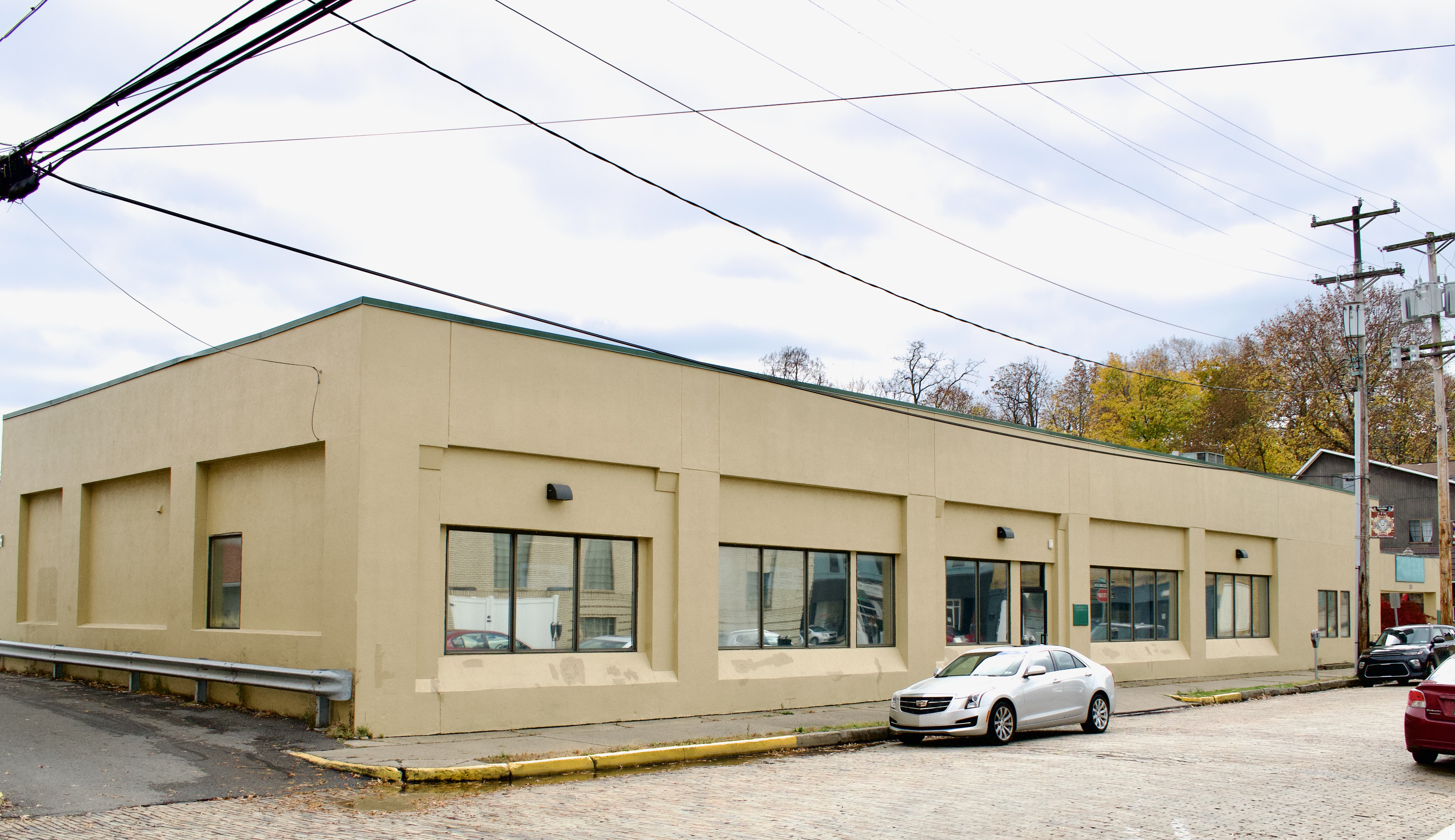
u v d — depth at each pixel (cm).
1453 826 1030
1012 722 1731
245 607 1753
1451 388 6475
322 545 1593
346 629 1506
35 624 2305
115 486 2133
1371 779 1326
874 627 2352
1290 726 2006
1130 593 3114
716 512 2003
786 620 2162
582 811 1084
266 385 1716
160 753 1355
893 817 1058
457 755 1379
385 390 1557
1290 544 3822
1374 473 6272
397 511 1555
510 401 1708
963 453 2558
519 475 1727
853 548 2303
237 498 1803
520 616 1733
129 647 1988
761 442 2102
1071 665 1892
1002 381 7294
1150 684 2978
